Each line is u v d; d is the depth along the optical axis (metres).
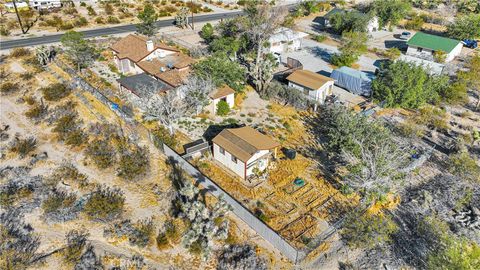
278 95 47.97
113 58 58.00
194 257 26.55
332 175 34.53
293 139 40.09
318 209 30.64
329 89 49.59
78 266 25.48
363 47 63.75
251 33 61.00
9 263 25.56
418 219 29.92
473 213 30.61
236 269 25.36
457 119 44.91
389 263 26.38
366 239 27.64
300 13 90.44
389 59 62.62
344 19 75.94
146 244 27.41
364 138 34.88
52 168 35.31
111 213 29.75
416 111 46.16
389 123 43.09
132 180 33.75
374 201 30.98
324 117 44.28
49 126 41.44
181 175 33.66
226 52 58.38
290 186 33.00
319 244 27.42
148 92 42.81
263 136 35.59
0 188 32.56
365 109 44.91
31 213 30.03
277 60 57.94
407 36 76.31
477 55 63.50
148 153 37.00
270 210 30.42
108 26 75.12
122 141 38.47
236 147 33.62
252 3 76.19
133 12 84.81
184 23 77.69
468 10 95.75
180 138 39.19
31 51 57.94
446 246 25.59
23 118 42.78
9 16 74.19
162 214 30.17
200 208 28.02
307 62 61.78
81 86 47.56
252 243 27.50
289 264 26.11
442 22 85.00
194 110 43.50
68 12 79.06
